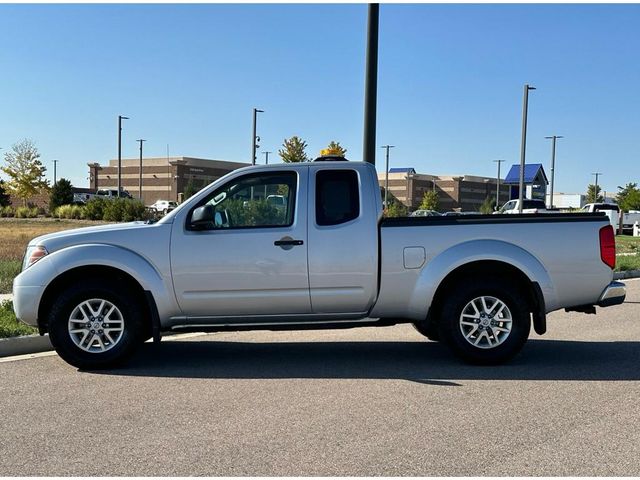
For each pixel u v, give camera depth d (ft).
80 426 16.57
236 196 22.63
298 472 13.60
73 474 13.58
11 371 22.30
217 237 22.11
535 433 15.89
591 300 22.80
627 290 46.68
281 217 22.49
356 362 23.57
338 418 17.07
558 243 22.49
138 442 15.40
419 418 17.03
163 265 22.00
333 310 22.57
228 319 22.45
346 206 22.48
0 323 27.25
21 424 16.76
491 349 22.47
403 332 29.91
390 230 22.36
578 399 18.79
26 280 21.95
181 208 22.38
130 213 165.48
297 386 20.25
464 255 22.15
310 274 22.16
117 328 22.29
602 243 22.70
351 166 22.70
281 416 17.25
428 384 20.43
